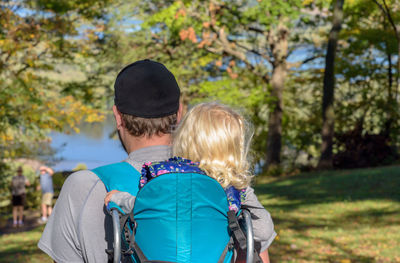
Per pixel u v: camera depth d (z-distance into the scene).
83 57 19.75
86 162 49.25
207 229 1.44
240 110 1.73
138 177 1.60
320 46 30.91
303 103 35.66
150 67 1.68
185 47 24.25
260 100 25.14
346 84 32.94
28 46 16.34
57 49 18.02
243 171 1.61
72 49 18.92
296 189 17.45
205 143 1.58
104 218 1.57
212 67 28.08
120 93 1.67
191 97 25.08
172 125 1.70
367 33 26.86
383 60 29.83
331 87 23.66
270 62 28.41
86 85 20.67
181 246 1.41
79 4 18.20
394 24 26.59
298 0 20.97
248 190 1.71
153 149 1.67
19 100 16.30
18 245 10.83
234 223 1.48
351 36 27.75
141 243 1.43
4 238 11.98
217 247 1.45
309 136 36.12
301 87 34.94
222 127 1.61
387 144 25.72
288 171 26.55
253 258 1.48
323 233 9.92
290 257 8.05
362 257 7.87
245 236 1.53
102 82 21.50
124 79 1.66
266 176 25.25
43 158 21.83
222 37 25.70
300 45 30.86
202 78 26.00
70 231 1.58
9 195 20.48
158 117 1.67
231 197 1.55
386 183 16.08
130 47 23.31
